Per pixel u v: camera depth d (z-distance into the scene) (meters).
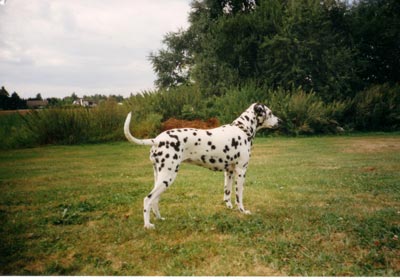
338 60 25.06
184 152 5.55
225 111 22.17
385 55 28.39
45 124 17.62
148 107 21.83
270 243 4.67
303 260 4.22
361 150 14.45
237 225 5.33
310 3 25.44
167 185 5.34
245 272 3.97
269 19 26.66
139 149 15.41
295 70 24.67
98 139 17.94
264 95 23.39
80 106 19.22
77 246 4.68
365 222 5.45
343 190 7.60
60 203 6.66
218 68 28.30
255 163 11.38
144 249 4.54
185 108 22.19
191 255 4.34
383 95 24.66
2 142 16.77
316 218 5.68
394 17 28.59
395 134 21.64
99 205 6.54
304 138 19.91
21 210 6.32
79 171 10.29
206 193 7.45
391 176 9.02
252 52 27.12
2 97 20.64
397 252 4.43
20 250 4.55
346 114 24.33
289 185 8.12
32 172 10.11
